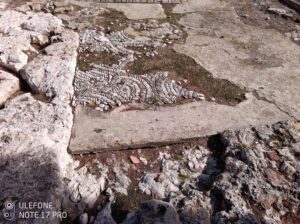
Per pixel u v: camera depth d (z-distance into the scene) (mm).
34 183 2535
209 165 3029
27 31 4734
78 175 2820
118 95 3699
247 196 2576
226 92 3840
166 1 5969
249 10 5852
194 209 2459
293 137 3164
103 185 2785
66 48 4410
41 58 4148
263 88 3943
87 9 5629
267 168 2805
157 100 3645
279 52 4672
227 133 3209
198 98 3715
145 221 2189
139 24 5207
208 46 4727
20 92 3783
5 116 3203
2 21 4898
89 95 3686
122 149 3117
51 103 3482
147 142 3135
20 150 2793
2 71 3875
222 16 5602
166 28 5133
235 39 4941
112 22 5254
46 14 5293
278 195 2590
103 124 3316
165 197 2707
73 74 3980
